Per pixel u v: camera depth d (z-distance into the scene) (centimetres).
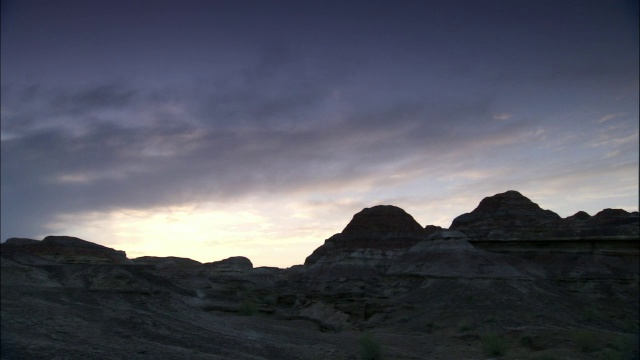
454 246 7862
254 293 9925
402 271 8294
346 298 7662
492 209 10856
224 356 3209
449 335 5028
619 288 6844
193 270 14900
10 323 3098
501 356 3981
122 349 2947
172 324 3991
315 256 14725
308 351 3719
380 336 4781
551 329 4794
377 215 13425
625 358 3662
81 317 3625
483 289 6244
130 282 4997
